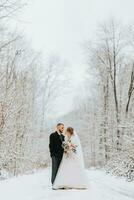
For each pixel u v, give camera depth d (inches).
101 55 1459.2
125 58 1464.1
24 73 1175.0
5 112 800.9
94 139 1959.9
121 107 1520.7
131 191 457.1
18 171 985.5
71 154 469.1
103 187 499.2
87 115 2172.7
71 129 482.9
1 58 847.1
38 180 581.3
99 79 1545.3
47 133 1722.4
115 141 1307.8
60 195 378.9
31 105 1428.4
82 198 353.7
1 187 434.6
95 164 2021.4
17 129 1031.6
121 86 1551.4
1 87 834.2
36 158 1395.2
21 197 354.9
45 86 1699.1
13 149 911.7
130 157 818.2
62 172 459.2
